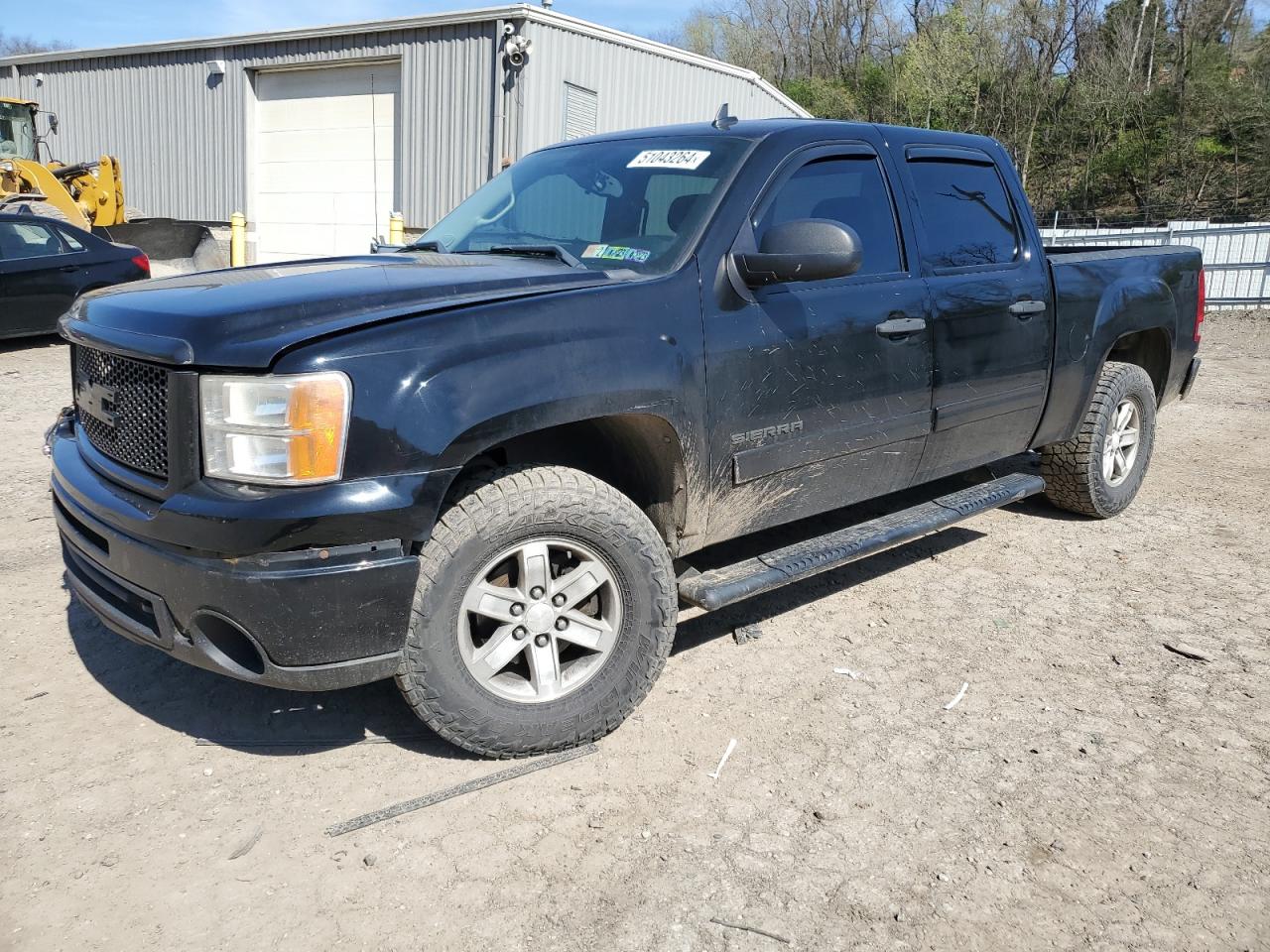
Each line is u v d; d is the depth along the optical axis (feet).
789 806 9.62
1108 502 18.29
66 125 71.20
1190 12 151.02
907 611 14.37
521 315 9.59
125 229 54.03
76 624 13.20
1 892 8.26
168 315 9.12
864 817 9.48
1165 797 9.91
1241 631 13.87
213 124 63.52
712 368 10.98
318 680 8.95
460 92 53.42
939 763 10.43
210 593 8.59
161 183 67.10
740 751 10.57
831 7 193.57
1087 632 13.78
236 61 61.31
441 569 9.16
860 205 13.09
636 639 10.40
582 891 8.43
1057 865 8.87
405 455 8.73
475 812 9.43
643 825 9.30
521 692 10.01
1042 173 158.51
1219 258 62.03
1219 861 8.96
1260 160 136.56
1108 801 9.82
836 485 12.98
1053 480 18.13
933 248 13.88
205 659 8.98
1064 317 15.92
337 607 8.68
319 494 8.45
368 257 12.26
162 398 9.00
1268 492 20.98
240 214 56.49
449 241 13.43
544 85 52.39
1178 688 12.19
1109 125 152.15
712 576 11.40
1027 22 156.66
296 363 8.48
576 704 10.20
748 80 65.72
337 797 9.64
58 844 8.86
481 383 9.13
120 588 9.46
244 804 9.50
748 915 8.18
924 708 11.57
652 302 10.53
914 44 166.30
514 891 8.42
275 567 8.48
